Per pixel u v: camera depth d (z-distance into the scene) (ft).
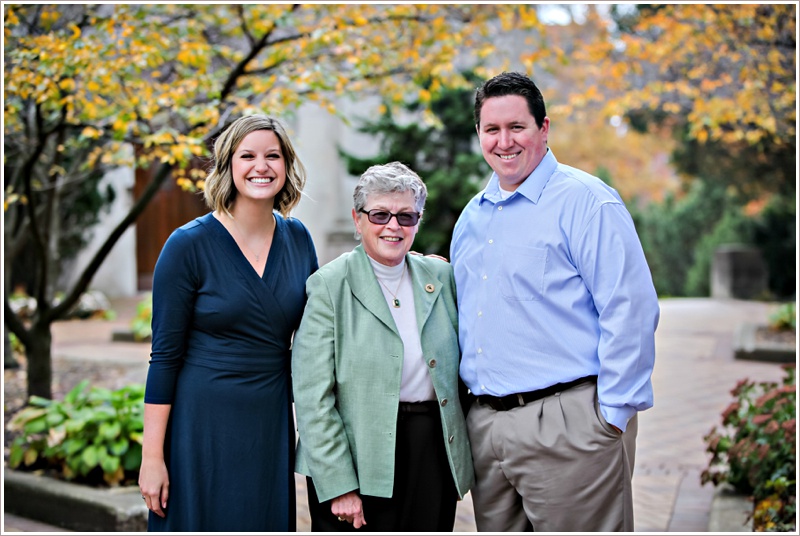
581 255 10.16
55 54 16.52
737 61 25.57
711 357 34.88
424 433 10.36
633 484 19.03
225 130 10.52
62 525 15.92
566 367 10.23
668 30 24.57
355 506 10.07
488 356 10.55
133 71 18.31
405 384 10.30
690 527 16.06
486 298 10.61
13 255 23.82
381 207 10.15
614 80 28.30
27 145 20.34
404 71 22.88
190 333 10.56
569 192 10.31
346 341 10.18
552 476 10.26
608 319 9.96
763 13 23.09
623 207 10.31
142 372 29.91
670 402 27.04
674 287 73.87
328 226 44.70
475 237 10.95
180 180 17.61
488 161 10.65
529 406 10.36
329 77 18.94
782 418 15.79
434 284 10.85
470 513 17.04
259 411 10.50
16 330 20.75
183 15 20.44
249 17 20.43
